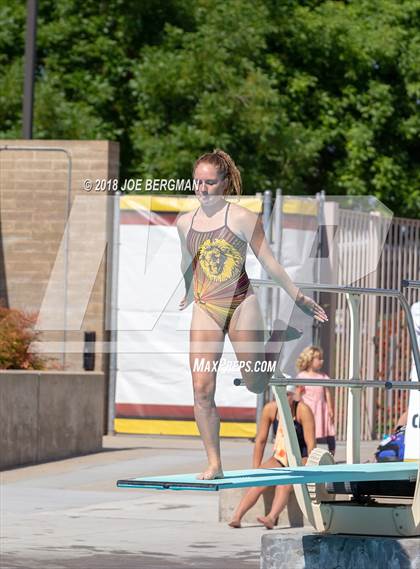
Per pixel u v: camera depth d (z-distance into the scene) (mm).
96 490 44656
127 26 97938
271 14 99062
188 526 37375
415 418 32688
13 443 50562
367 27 103000
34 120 93375
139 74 94312
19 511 39844
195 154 92688
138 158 97375
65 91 98250
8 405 50188
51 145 63125
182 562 31438
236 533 36156
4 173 63562
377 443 59281
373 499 25625
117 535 35531
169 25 96312
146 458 52875
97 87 96688
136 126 94750
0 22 98125
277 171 96188
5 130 96312
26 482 46469
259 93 92625
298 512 37656
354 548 24141
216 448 21641
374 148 101875
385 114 100688
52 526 37000
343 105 100812
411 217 104688
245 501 37156
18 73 96375
